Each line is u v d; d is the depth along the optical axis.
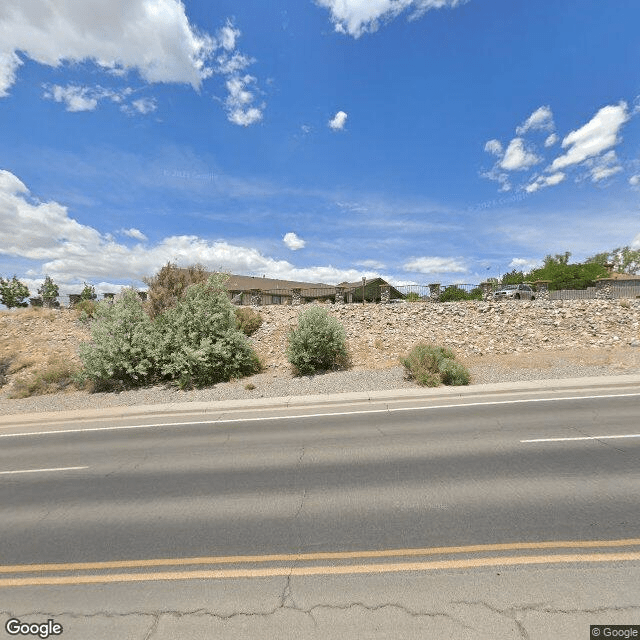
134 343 15.48
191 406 11.91
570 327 17.80
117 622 2.99
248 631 2.80
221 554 3.85
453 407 9.95
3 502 5.53
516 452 6.28
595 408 8.88
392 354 17.22
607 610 2.82
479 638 2.61
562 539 3.74
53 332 23.17
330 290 40.97
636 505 4.33
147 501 5.26
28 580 3.62
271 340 20.16
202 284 17.69
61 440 9.41
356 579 3.33
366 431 8.20
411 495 4.90
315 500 4.95
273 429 8.96
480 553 3.59
